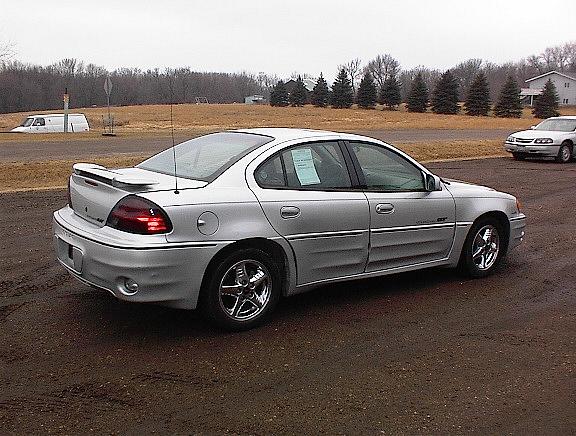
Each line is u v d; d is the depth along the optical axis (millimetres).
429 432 3506
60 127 35750
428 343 4785
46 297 5559
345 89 79938
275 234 4875
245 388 3969
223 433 3436
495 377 4230
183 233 4453
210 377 4105
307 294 5875
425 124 49812
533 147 19906
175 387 3953
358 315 5344
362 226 5383
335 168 5379
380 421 3613
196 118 54688
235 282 4793
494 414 3732
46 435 3365
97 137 28828
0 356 4320
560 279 6602
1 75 66250
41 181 13383
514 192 13102
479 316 5414
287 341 4734
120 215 4484
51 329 4820
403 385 4074
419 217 5805
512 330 5105
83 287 5863
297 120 53344
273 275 4965
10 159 17422
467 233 6289
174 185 4641
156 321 5031
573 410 3809
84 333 4754
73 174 5184
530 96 102188
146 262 4332
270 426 3523
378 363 4402
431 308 5574
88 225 4766
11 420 3508
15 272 6312
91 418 3555
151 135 30828
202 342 4656
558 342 4871
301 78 92750
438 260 6121
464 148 23234
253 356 4449
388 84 78688
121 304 5398
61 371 4125
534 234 8867
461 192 6230
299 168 5172
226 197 4680
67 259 4914
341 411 3713
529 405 3855
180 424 3518
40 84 69188
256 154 5008
